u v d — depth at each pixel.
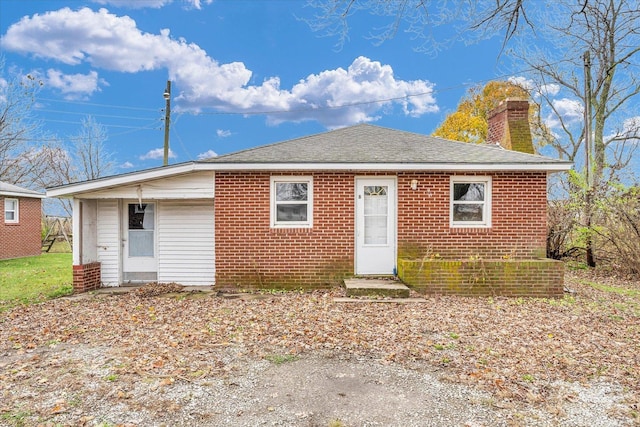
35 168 29.94
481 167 9.56
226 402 4.08
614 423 3.70
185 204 10.94
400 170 9.77
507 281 9.17
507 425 3.65
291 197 10.14
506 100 12.36
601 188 13.77
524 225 9.98
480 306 8.12
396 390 4.34
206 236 10.91
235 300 8.67
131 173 9.73
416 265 9.18
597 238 13.80
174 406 3.99
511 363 5.05
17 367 4.96
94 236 10.66
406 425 3.65
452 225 10.02
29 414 3.83
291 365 5.01
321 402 4.08
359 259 10.11
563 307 8.15
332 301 8.40
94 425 3.64
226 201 9.98
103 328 6.60
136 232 10.98
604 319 7.22
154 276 10.97
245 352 5.44
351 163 9.56
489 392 4.29
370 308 7.82
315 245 10.02
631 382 4.54
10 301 9.04
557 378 4.64
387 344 5.73
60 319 7.22
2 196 17.56
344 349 5.54
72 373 4.77
